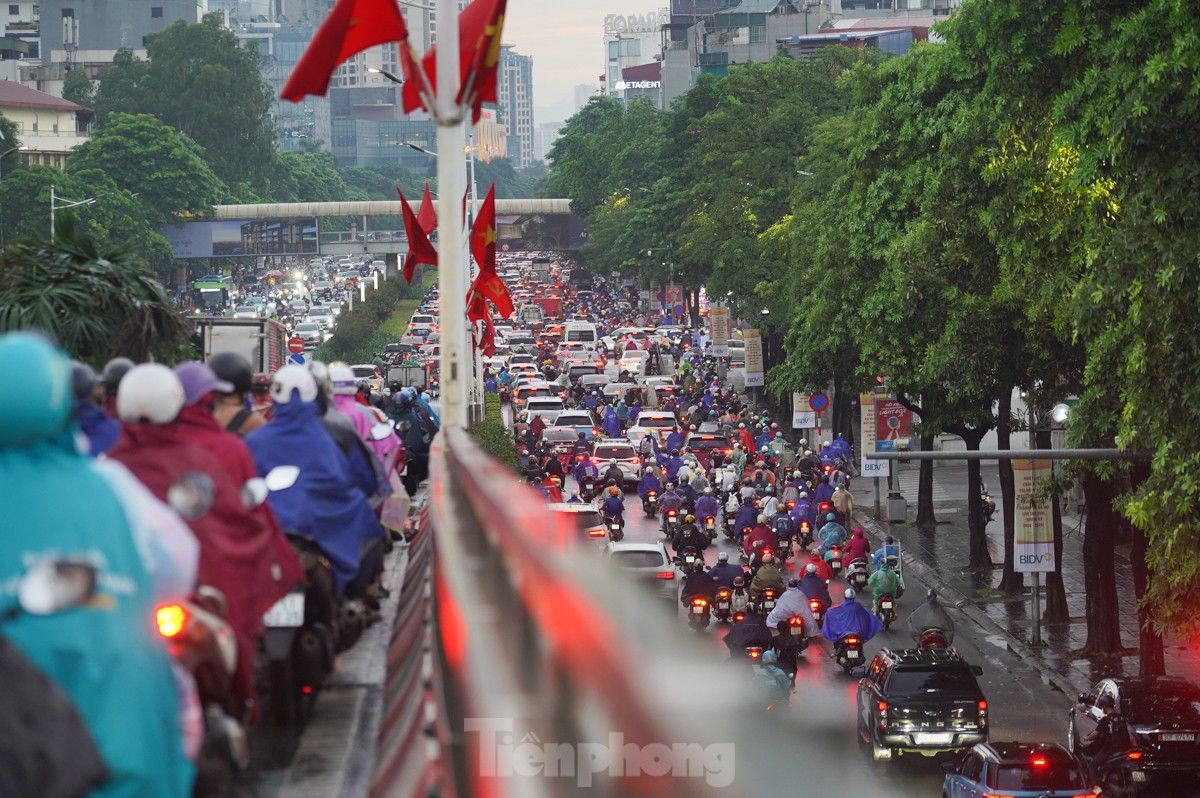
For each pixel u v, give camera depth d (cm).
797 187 9262
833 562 5847
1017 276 4297
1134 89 2995
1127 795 3300
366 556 1394
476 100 2472
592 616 333
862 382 6988
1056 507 4856
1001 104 4012
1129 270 3039
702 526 6525
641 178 19875
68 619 503
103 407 1162
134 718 505
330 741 1080
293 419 1232
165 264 18738
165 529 642
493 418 8206
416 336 15912
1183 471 2978
